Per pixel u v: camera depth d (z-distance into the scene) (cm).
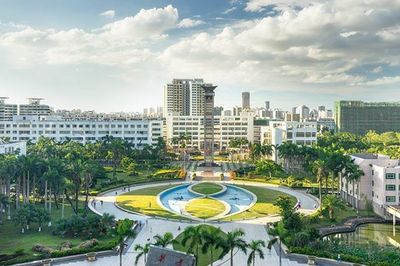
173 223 13275
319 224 13588
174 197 17662
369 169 15988
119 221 12094
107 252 10444
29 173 14875
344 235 12925
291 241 10831
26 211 12331
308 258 9888
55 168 14325
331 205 14288
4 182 15150
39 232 12262
